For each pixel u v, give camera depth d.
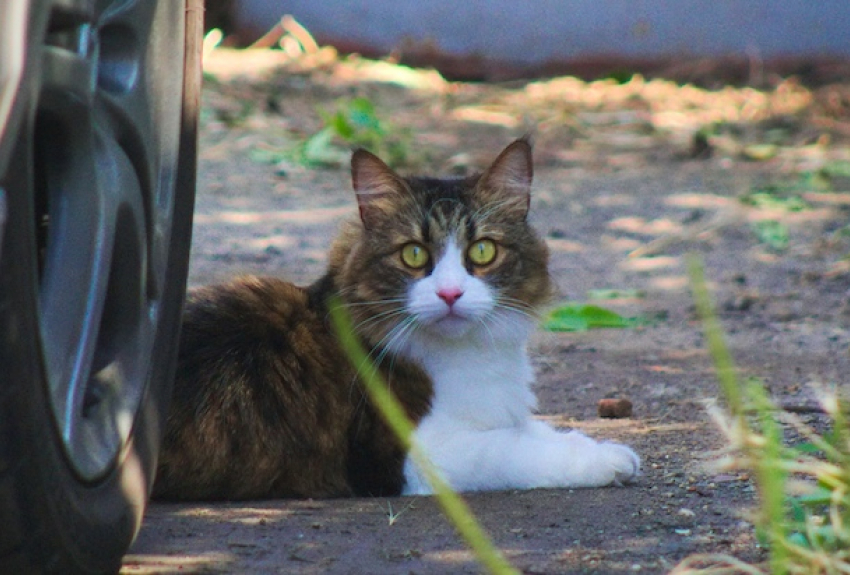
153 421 5.06
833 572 4.57
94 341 4.38
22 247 3.70
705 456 6.74
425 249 6.79
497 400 6.69
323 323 6.53
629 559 5.08
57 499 3.97
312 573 4.91
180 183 5.59
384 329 6.61
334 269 6.96
